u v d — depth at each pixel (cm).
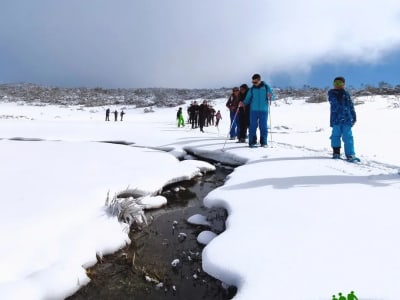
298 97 6694
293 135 1489
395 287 246
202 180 677
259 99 888
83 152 848
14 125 1828
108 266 340
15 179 557
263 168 636
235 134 1106
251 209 412
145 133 1326
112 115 5844
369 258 286
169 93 11312
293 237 331
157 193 563
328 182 518
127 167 675
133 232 425
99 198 469
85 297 290
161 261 355
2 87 11569
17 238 336
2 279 278
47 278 283
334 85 729
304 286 252
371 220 364
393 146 1056
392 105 3553
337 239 322
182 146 961
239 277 278
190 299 293
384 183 507
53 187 510
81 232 366
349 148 702
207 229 438
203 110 1509
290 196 453
